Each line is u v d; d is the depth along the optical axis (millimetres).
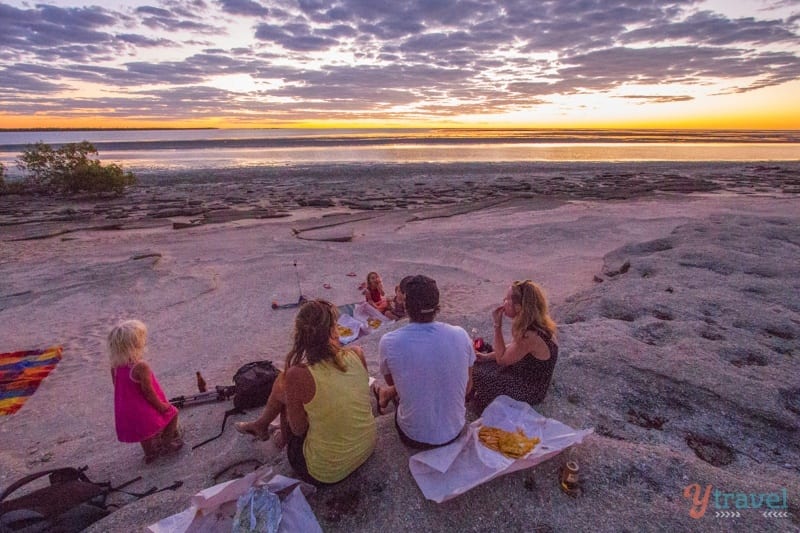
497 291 9156
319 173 36812
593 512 2777
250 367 4965
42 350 6703
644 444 3428
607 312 6469
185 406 4961
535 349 3684
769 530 2596
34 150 26688
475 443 3068
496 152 67750
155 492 3453
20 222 17312
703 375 4367
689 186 26375
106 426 4816
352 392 2951
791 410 3908
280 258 11805
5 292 9273
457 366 3029
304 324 2877
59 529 2857
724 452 3510
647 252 10172
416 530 2697
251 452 3801
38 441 4551
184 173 36781
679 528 2635
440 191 26125
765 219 12406
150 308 8438
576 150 73438
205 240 14031
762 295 6742
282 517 2588
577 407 4000
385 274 10430
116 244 13586
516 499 2881
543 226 15055
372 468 3166
